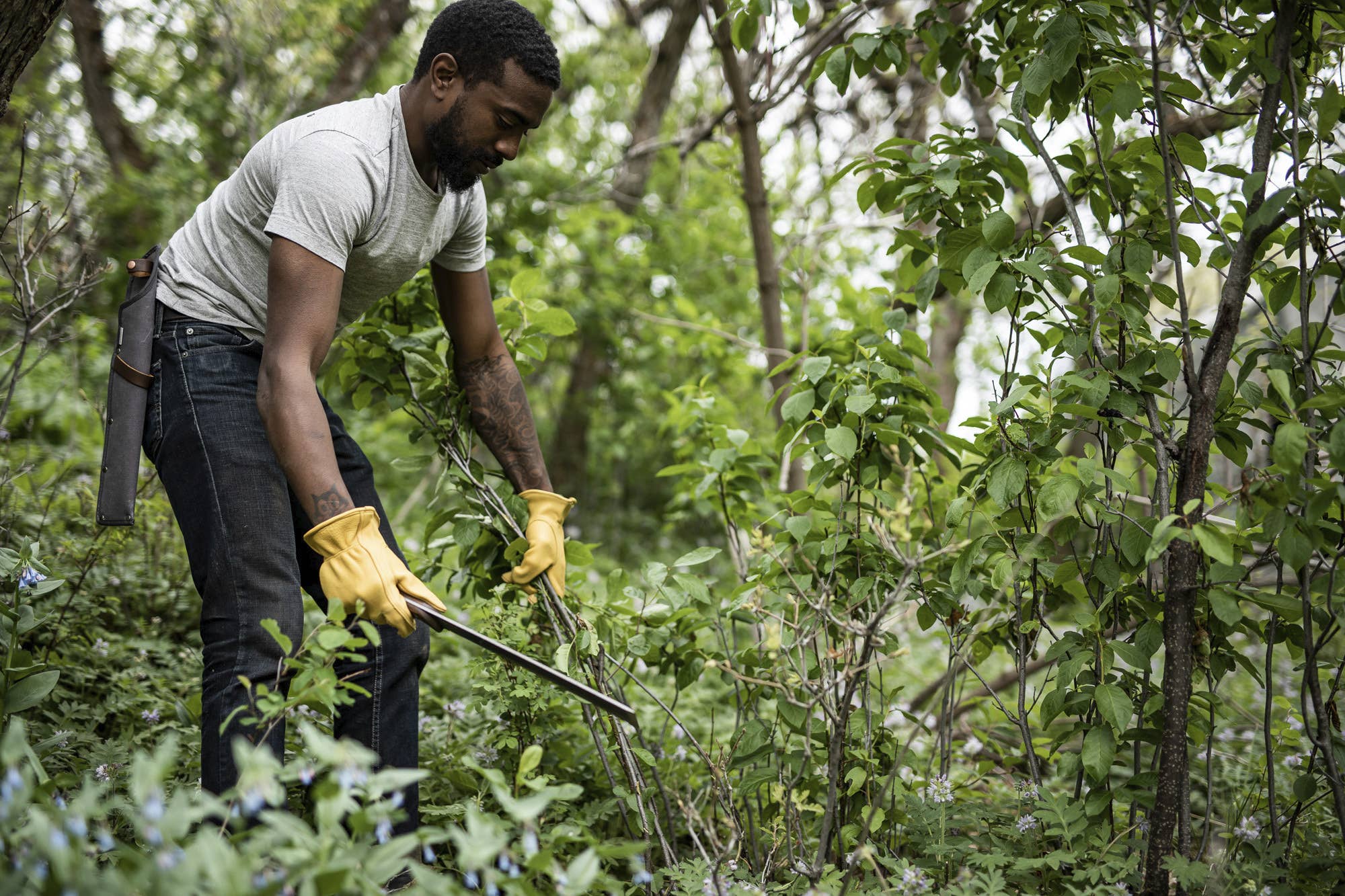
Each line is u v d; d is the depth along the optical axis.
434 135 1.95
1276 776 2.41
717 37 3.40
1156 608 1.99
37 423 4.75
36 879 1.15
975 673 2.23
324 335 1.86
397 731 2.04
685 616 2.40
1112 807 1.92
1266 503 1.70
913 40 2.86
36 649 2.49
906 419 2.26
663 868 1.93
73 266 2.84
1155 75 1.85
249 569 1.87
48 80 7.46
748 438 2.69
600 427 8.97
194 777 2.21
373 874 1.23
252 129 6.14
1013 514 2.09
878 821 2.04
